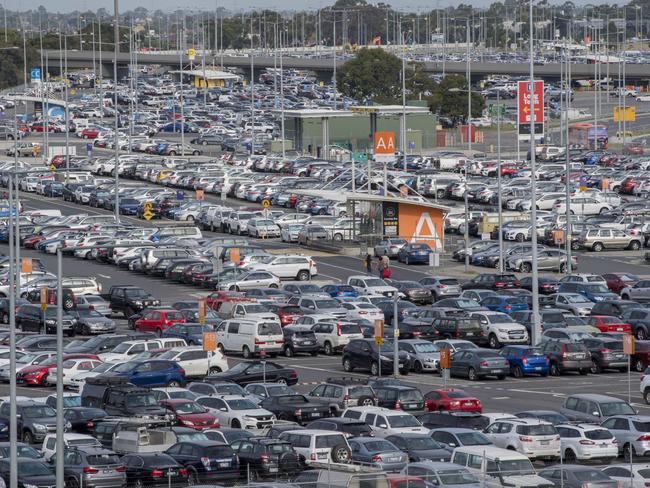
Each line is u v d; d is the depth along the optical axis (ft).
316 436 179.01
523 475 162.91
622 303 327.06
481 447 173.27
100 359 273.95
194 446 177.27
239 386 232.32
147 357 269.23
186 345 282.97
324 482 151.53
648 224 463.42
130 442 186.60
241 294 351.25
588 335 287.28
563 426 192.13
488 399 241.76
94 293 366.84
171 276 399.44
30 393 257.14
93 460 171.83
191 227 469.98
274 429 192.65
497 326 301.84
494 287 369.71
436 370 276.41
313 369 281.54
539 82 334.85
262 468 175.83
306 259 398.62
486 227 434.30
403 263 429.38
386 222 440.45
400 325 306.14
